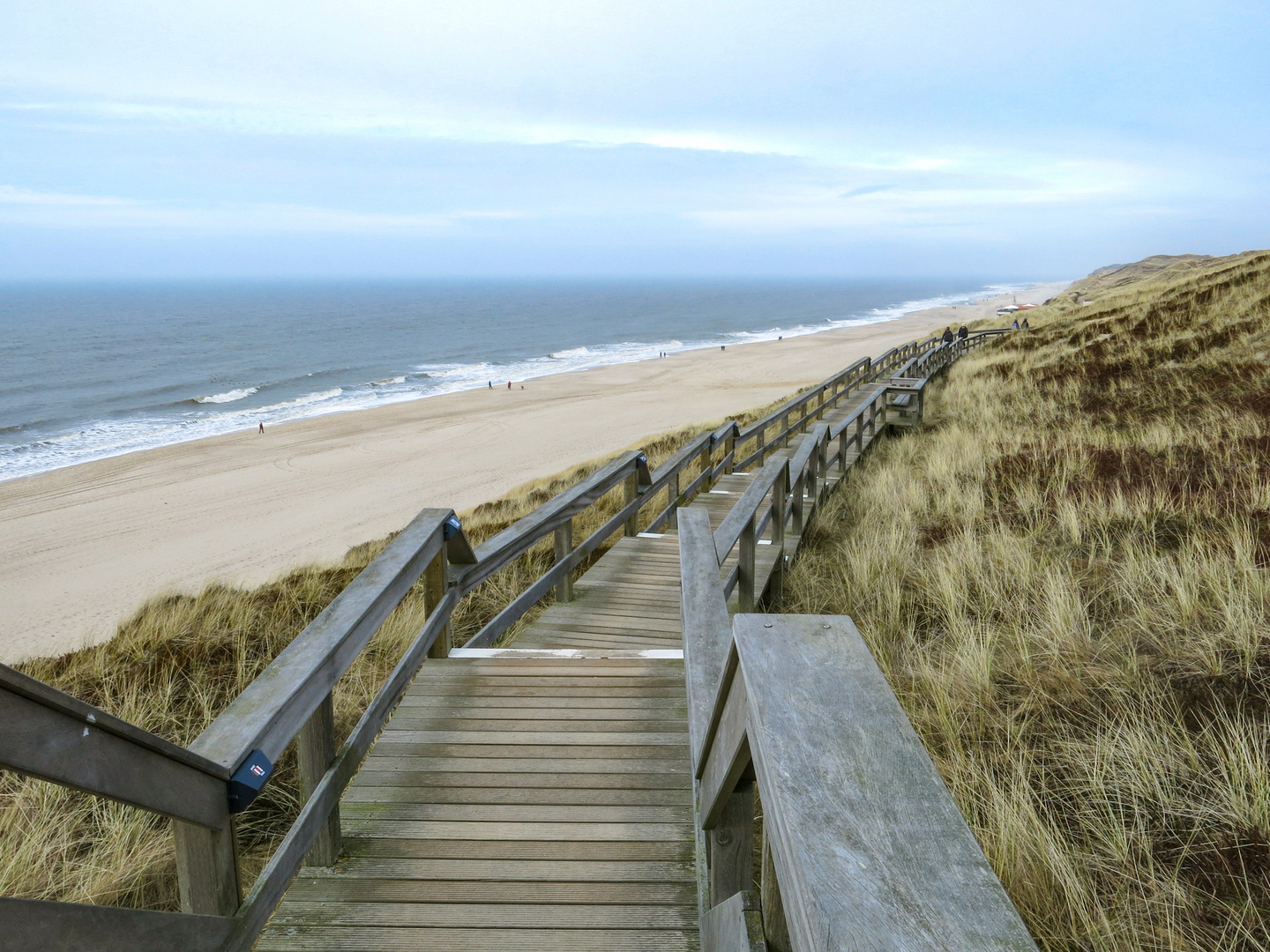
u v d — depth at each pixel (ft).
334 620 7.30
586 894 6.85
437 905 6.73
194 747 5.08
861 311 499.51
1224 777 8.11
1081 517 17.80
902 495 24.36
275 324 418.10
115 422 142.10
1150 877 7.34
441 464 98.12
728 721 3.95
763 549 18.65
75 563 66.08
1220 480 18.88
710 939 4.70
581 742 9.35
